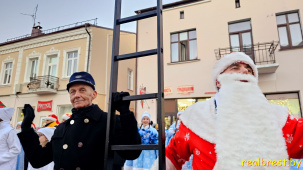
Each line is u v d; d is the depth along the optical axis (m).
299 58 9.27
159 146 1.31
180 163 1.55
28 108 1.99
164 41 11.58
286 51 9.48
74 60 13.73
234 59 1.46
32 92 13.59
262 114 1.20
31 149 1.85
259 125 1.18
